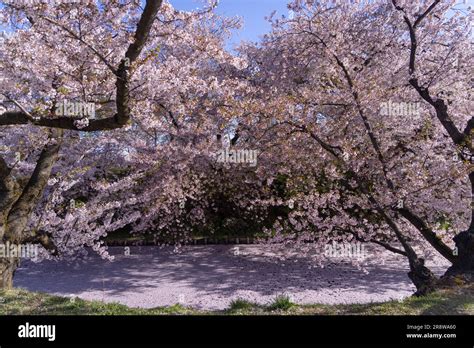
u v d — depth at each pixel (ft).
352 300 24.40
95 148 33.78
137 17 20.53
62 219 27.04
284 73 31.42
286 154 26.40
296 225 29.09
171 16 21.12
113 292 26.78
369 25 29.89
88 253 38.11
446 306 15.94
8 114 18.39
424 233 23.56
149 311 17.52
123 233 43.27
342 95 24.84
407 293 25.86
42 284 28.96
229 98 25.46
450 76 27.35
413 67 25.63
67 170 29.86
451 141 26.16
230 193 37.47
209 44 23.06
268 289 27.14
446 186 25.50
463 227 26.48
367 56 30.12
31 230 25.36
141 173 31.24
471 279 19.35
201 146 29.27
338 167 26.35
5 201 23.17
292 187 29.25
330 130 26.14
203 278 29.94
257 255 36.22
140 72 20.33
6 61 18.95
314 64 29.91
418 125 27.35
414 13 27.37
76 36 16.97
